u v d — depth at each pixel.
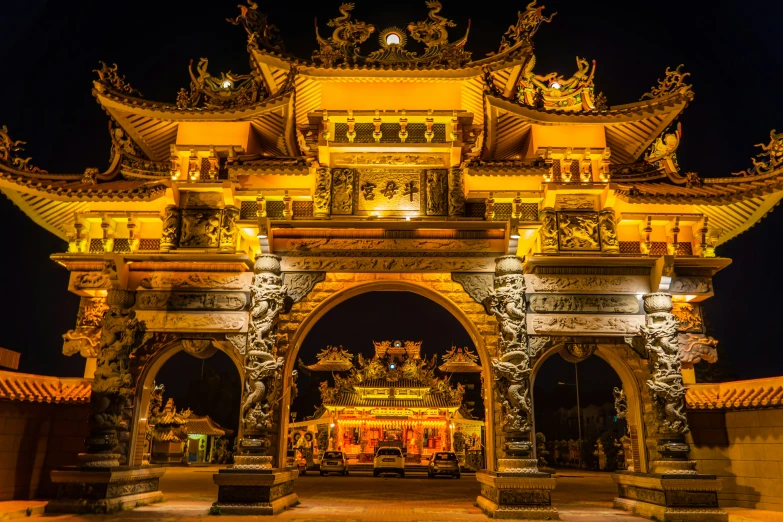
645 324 15.15
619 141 17.91
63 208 16.97
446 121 16.14
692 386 16.03
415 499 18.28
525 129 17.20
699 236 16.12
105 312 14.98
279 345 15.91
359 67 16.06
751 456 15.03
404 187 15.97
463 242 15.46
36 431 15.35
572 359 15.73
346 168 16.12
